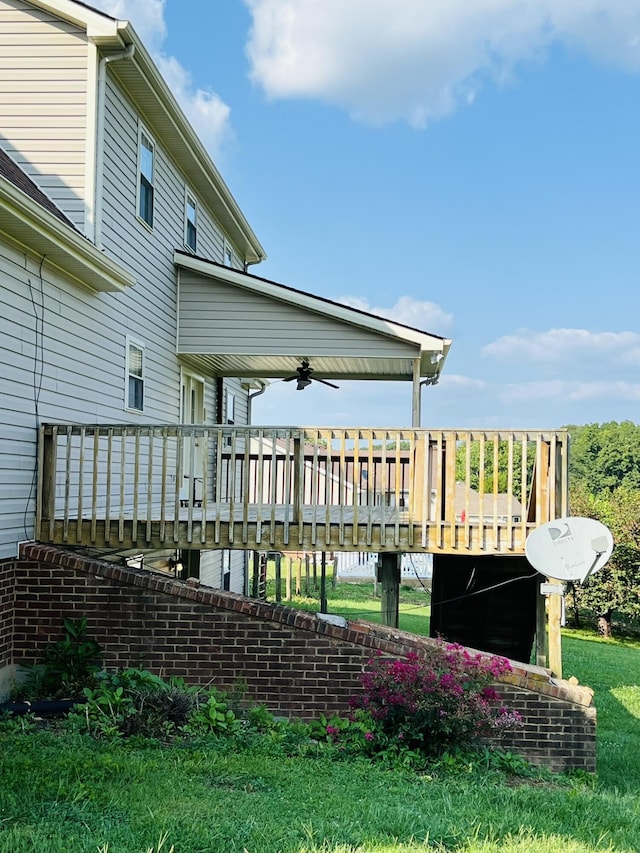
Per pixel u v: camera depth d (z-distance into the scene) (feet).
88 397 31.78
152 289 39.32
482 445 29.07
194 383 51.44
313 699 25.41
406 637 27.07
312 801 16.44
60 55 31.14
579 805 18.26
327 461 29.30
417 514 30.14
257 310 42.55
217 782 17.46
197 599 25.88
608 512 95.25
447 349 40.98
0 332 24.70
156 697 21.91
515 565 36.06
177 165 44.04
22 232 24.70
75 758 17.28
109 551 31.78
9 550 25.62
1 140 31.07
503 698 24.61
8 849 12.17
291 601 75.36
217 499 29.25
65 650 25.03
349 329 41.75
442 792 18.51
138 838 13.17
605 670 56.03
